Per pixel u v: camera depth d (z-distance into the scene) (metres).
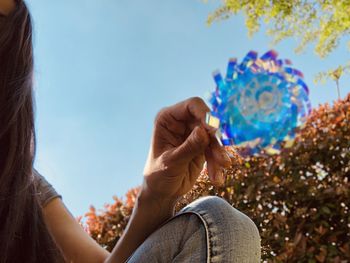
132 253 0.96
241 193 2.41
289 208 2.41
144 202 0.93
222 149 0.80
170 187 0.89
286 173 2.46
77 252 1.11
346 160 2.50
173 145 0.90
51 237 1.03
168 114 0.90
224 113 0.74
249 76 0.74
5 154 0.98
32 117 1.06
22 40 1.05
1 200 0.95
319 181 2.49
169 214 0.94
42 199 1.15
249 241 0.85
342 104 2.70
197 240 0.85
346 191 2.34
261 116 0.73
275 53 0.75
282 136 0.73
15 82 1.02
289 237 2.32
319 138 2.54
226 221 0.85
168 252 0.87
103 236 2.57
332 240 2.29
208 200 0.91
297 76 0.74
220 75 0.75
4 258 0.93
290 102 0.74
